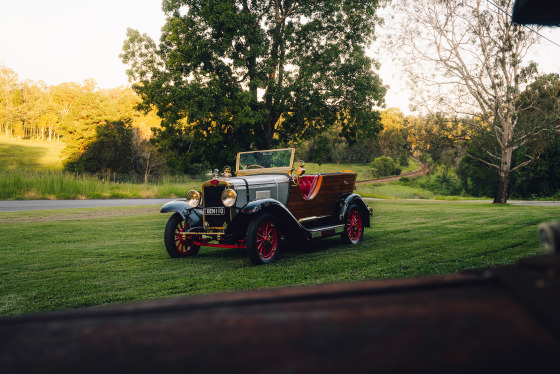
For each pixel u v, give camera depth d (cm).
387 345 43
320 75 2114
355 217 750
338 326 47
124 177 3619
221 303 55
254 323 49
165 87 1986
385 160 8488
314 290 59
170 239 632
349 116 2373
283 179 674
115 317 52
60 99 11638
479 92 2358
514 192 5275
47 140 11700
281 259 602
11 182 2238
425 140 2714
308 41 2220
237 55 2050
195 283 441
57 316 54
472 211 1484
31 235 845
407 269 478
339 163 9500
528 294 44
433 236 782
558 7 100
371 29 2252
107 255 633
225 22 1966
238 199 608
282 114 2270
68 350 44
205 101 1920
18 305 363
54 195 2345
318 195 720
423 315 47
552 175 4969
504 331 43
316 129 2288
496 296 49
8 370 39
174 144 2300
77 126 5591
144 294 395
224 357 41
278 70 2212
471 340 43
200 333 47
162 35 2152
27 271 511
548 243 51
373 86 2197
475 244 661
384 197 3938
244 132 2203
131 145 5328
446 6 2255
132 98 7119
